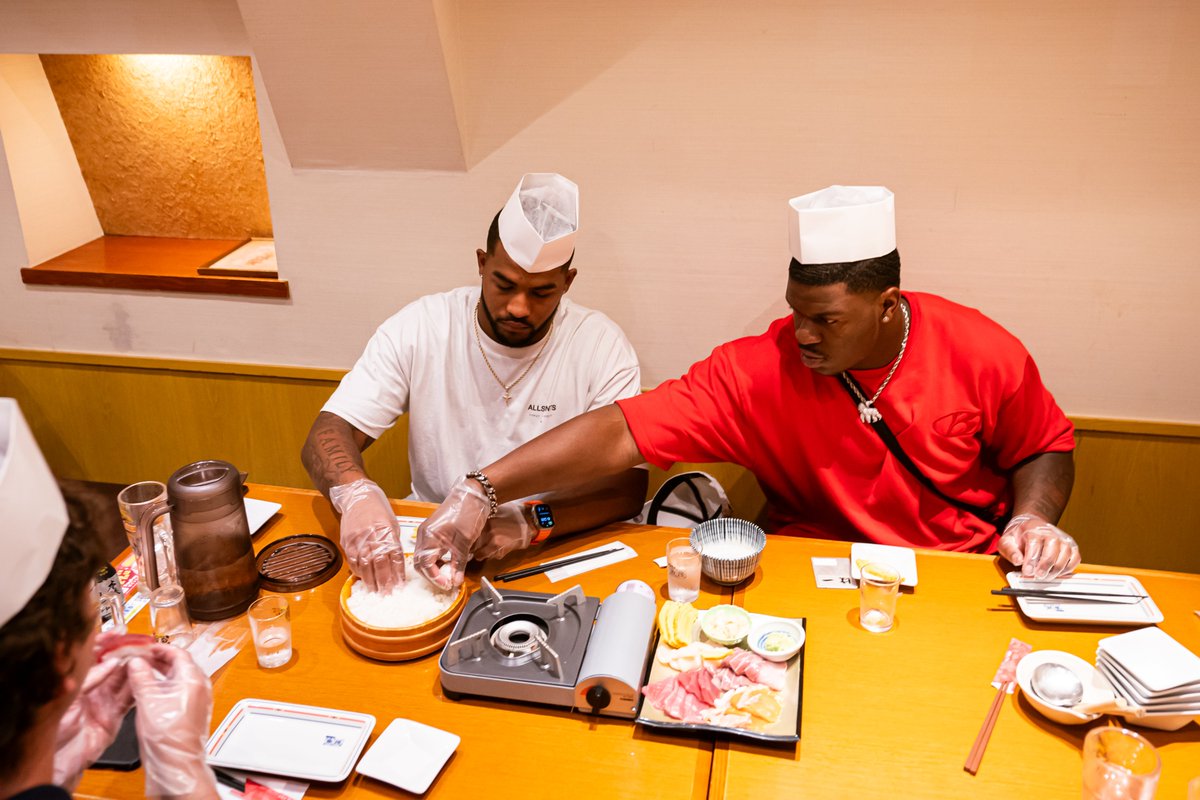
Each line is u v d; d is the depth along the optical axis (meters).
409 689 1.60
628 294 2.99
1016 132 2.61
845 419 2.13
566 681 1.53
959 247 2.76
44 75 3.29
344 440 2.22
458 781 1.41
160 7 2.89
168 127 3.37
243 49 2.90
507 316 2.22
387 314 3.15
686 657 1.61
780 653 1.60
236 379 3.33
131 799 1.37
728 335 2.99
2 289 3.37
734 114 2.72
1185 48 2.46
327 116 2.84
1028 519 1.96
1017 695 1.57
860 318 1.93
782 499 2.35
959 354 2.09
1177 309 2.71
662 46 2.69
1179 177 2.58
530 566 1.93
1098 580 1.84
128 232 3.62
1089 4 2.46
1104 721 1.50
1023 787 1.39
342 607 1.72
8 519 0.84
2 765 0.89
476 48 2.76
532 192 2.19
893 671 1.63
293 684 1.61
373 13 2.57
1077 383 2.86
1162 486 2.91
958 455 2.16
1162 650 1.55
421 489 2.60
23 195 3.25
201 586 1.75
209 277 3.18
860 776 1.41
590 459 2.07
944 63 2.58
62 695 0.93
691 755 1.46
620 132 2.80
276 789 1.40
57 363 3.43
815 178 2.76
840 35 2.60
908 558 1.92
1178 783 1.39
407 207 2.99
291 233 3.09
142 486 1.97
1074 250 2.70
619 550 1.99
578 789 1.39
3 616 0.86
